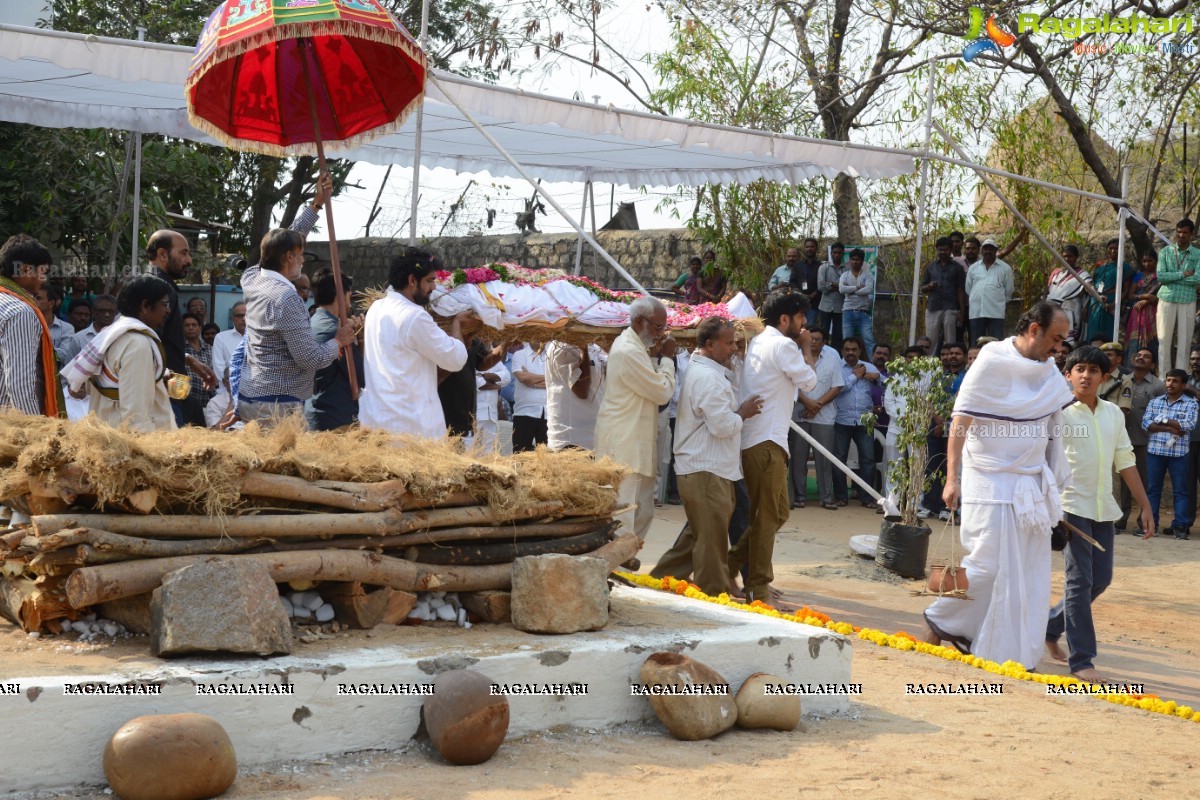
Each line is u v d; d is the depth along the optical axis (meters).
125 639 4.43
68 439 4.25
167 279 7.02
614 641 4.89
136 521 4.27
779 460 8.27
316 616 4.80
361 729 4.23
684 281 18.98
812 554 11.23
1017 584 6.86
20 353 5.79
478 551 5.13
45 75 9.34
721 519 7.94
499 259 22.17
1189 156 17.95
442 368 7.36
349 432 5.45
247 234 27.33
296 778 3.93
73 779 3.71
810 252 17.08
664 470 13.91
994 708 5.68
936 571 7.04
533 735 4.58
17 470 4.32
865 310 16.22
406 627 4.91
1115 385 14.30
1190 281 15.16
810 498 15.27
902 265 18.11
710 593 7.96
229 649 4.12
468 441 7.36
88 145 15.02
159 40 18.73
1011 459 6.86
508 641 4.78
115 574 4.14
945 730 5.17
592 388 8.98
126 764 3.54
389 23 6.08
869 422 10.94
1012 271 16.05
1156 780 4.64
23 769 3.63
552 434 9.09
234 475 4.46
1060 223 17.28
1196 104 17.20
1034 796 4.27
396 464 4.95
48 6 16.69
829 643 5.31
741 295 9.27
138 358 5.82
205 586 4.15
